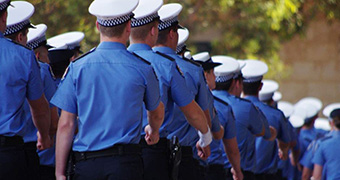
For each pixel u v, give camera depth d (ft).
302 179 89.76
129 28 38.19
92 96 37.04
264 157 70.23
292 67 178.70
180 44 51.62
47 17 106.22
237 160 57.00
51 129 46.98
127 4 37.76
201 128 43.88
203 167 54.39
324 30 178.19
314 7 129.49
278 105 97.66
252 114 60.70
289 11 120.06
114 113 36.91
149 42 43.19
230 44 128.16
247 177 62.59
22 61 39.42
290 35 129.39
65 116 37.24
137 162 37.09
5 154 38.93
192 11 120.57
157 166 42.75
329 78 179.01
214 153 56.08
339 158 73.26
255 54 130.62
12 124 39.06
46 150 48.73
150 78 37.93
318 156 74.49
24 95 39.81
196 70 46.37
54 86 47.24
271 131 65.82
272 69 131.95
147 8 42.83
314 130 99.91
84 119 36.96
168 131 46.21
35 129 45.88
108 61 37.40
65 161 37.17
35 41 49.78
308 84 178.91
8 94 39.04
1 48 39.27
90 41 108.27
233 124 55.77
